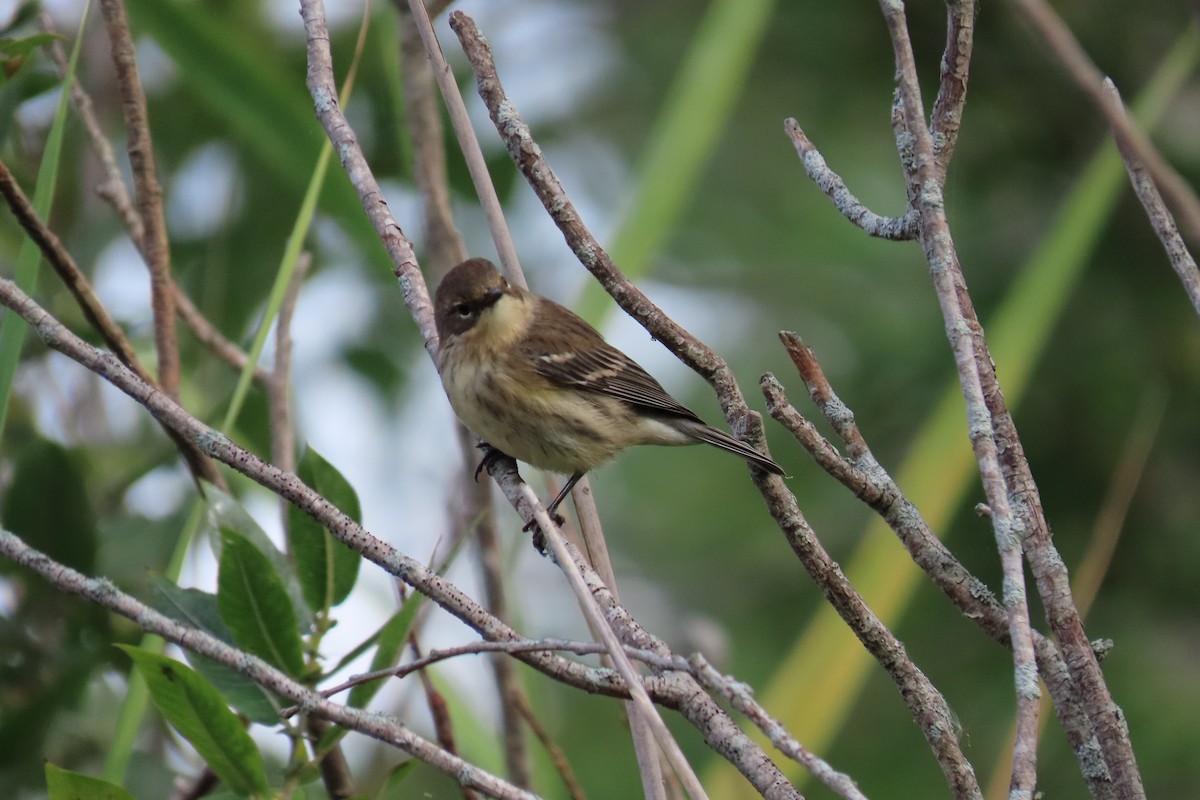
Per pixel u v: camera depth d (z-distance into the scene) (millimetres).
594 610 5773
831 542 15547
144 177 8734
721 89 10414
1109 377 14633
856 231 18547
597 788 14727
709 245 19125
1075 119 15586
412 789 10766
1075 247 8828
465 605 6117
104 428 11227
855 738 14305
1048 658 5977
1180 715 13578
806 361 6527
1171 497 14594
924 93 16641
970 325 6227
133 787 8930
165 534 9938
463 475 9961
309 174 9742
